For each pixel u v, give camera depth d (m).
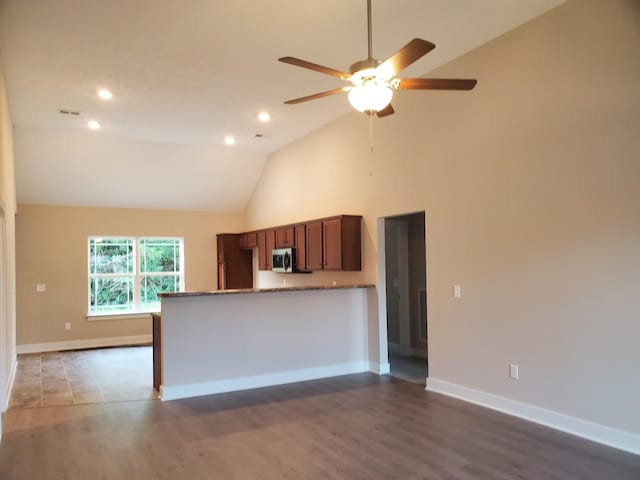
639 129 3.24
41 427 4.02
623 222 3.33
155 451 3.47
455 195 4.68
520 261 4.04
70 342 8.15
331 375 5.69
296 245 6.97
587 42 3.54
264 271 8.71
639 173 3.24
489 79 4.31
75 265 8.25
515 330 4.09
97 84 5.07
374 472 3.07
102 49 4.25
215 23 3.81
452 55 4.57
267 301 5.34
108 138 7.22
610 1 3.40
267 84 5.13
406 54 2.61
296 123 6.67
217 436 3.76
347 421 4.05
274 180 8.37
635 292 3.27
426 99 5.03
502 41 4.18
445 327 4.80
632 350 3.28
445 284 4.79
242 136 7.32
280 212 8.15
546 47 3.83
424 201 5.05
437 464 3.16
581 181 3.59
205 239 9.44
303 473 3.08
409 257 6.99
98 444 3.62
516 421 3.95
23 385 5.50
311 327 5.60
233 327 5.14
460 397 4.62
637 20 3.25
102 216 8.52
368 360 5.95
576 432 3.61
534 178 3.93
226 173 8.66
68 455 3.42
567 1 3.66
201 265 9.38
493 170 4.29
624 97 3.33
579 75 3.60
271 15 3.69
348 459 3.28
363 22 3.84
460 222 4.62
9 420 4.21
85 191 8.10
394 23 3.88
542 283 3.87
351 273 6.22
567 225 3.68
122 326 8.55
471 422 3.95
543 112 3.86
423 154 5.06
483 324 4.38
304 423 4.03
